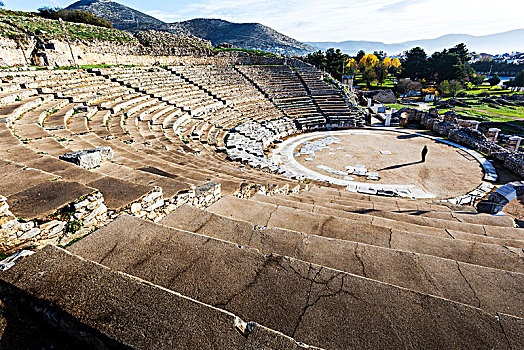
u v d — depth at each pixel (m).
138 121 19.80
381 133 33.50
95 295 3.06
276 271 3.77
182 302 2.99
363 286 3.54
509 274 4.14
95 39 31.41
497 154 23.92
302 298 3.38
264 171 18.56
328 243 4.91
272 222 6.62
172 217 5.72
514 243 6.38
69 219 5.05
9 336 3.02
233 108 32.50
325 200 10.75
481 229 7.88
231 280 3.62
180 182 7.47
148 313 2.87
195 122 25.03
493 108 51.25
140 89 26.03
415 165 23.27
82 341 2.90
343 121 36.00
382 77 82.12
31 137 10.73
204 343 2.63
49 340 3.01
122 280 3.24
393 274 4.18
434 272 4.20
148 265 3.84
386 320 3.12
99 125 15.76
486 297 3.77
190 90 31.12
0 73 18.11
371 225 6.45
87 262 3.48
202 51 43.28
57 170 7.16
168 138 18.42
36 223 4.65
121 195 6.05
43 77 21.12
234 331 2.74
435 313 3.20
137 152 12.34
